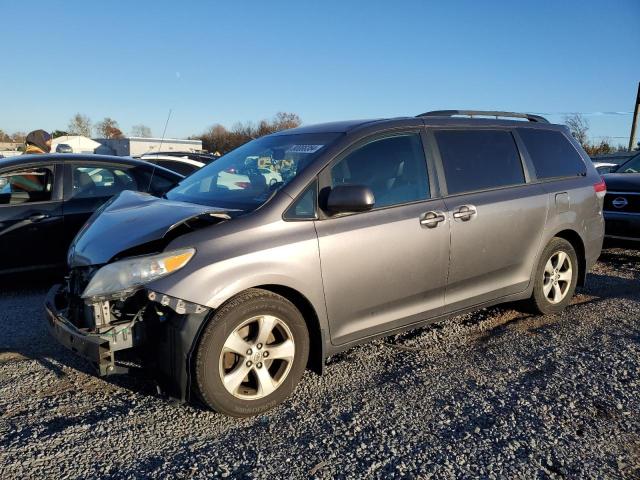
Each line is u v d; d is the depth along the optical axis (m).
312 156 3.69
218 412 3.17
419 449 2.90
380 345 4.39
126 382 3.73
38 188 5.96
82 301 3.34
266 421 3.21
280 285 3.30
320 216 3.51
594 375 3.77
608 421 3.17
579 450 2.88
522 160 4.77
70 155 6.22
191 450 2.91
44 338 4.52
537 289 4.86
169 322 3.09
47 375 3.82
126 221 3.52
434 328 4.78
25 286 6.23
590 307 5.32
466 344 4.41
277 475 2.69
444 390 3.58
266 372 3.28
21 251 5.77
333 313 3.53
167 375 3.12
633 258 7.63
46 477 2.68
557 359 4.06
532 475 2.67
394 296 3.81
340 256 3.50
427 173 4.09
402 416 3.25
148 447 2.94
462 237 4.12
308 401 3.46
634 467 2.74
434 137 4.25
